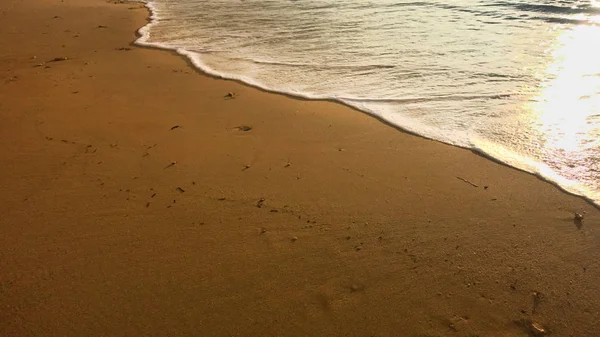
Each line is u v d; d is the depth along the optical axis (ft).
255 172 12.67
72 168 12.79
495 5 30.89
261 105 17.25
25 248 9.74
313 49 23.81
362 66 20.90
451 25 26.73
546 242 9.82
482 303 8.41
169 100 17.84
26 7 38.01
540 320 8.07
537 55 21.08
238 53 23.99
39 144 14.12
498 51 21.89
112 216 10.78
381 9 31.35
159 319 8.07
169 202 11.32
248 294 8.63
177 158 13.38
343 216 10.78
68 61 23.24
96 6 38.58
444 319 8.11
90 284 8.82
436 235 10.11
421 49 22.67
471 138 14.23
